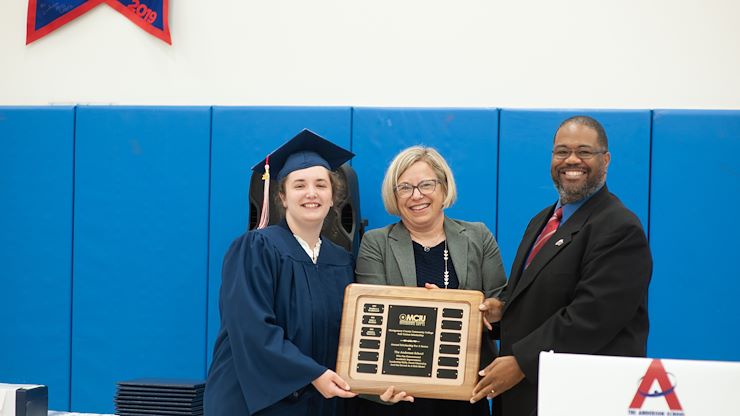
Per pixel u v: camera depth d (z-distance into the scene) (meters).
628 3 4.64
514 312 3.02
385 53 4.84
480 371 3.02
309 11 4.91
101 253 4.88
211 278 4.77
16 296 4.95
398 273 3.28
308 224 3.17
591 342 2.76
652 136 4.46
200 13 5.01
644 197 4.45
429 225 3.34
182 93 5.01
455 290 3.07
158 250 4.83
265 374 2.96
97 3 5.07
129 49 5.06
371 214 4.65
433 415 3.26
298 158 3.22
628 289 2.75
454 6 4.78
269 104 4.94
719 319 4.39
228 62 4.98
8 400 3.32
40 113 4.95
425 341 3.02
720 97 4.59
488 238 3.43
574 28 4.68
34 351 4.93
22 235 4.96
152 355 4.82
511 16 4.73
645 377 2.12
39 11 5.12
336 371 3.01
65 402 4.88
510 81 4.73
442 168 3.31
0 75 5.13
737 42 4.58
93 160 4.90
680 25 4.61
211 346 4.77
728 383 2.08
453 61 4.78
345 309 3.09
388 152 4.65
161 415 4.26
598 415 2.13
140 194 4.86
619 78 4.65
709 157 4.41
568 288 2.88
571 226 2.95
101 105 5.00
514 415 3.00
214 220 4.78
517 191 4.55
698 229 4.41
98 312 4.88
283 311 3.05
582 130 2.94
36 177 4.95
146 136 4.86
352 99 4.87
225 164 4.78
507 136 4.57
